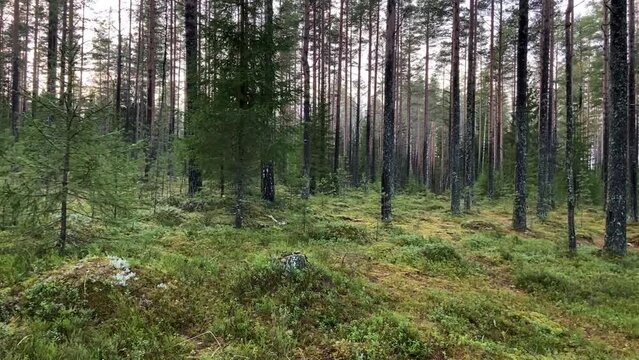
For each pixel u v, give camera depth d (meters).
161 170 19.03
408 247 12.37
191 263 7.79
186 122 13.88
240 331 5.70
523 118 18.95
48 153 7.62
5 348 4.55
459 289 9.17
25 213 7.55
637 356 6.87
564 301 9.39
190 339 5.46
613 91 14.17
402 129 62.94
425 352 5.75
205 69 12.64
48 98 7.52
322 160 31.80
